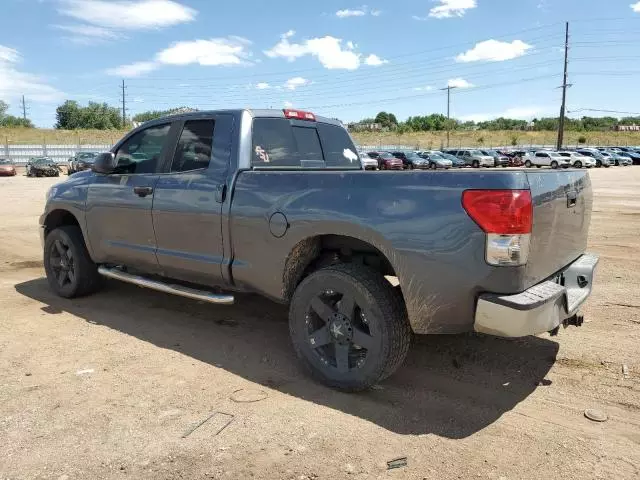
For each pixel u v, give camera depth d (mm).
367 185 3377
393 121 134875
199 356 4129
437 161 46438
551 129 114125
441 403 3387
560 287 3197
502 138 102062
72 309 5312
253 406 3318
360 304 3381
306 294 3639
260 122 4383
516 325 2893
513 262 2916
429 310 3170
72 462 2713
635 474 2639
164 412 3227
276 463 2717
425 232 3105
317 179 3607
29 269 7227
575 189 3658
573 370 3850
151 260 4699
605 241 8977
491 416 3221
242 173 4035
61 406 3287
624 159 53031
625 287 5938
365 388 3451
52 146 56719
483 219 2932
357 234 3355
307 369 3703
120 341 4434
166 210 4453
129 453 2793
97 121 97438
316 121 5102
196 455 2779
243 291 4152
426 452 2828
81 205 5289
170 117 4680
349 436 2980
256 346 4352
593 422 3143
